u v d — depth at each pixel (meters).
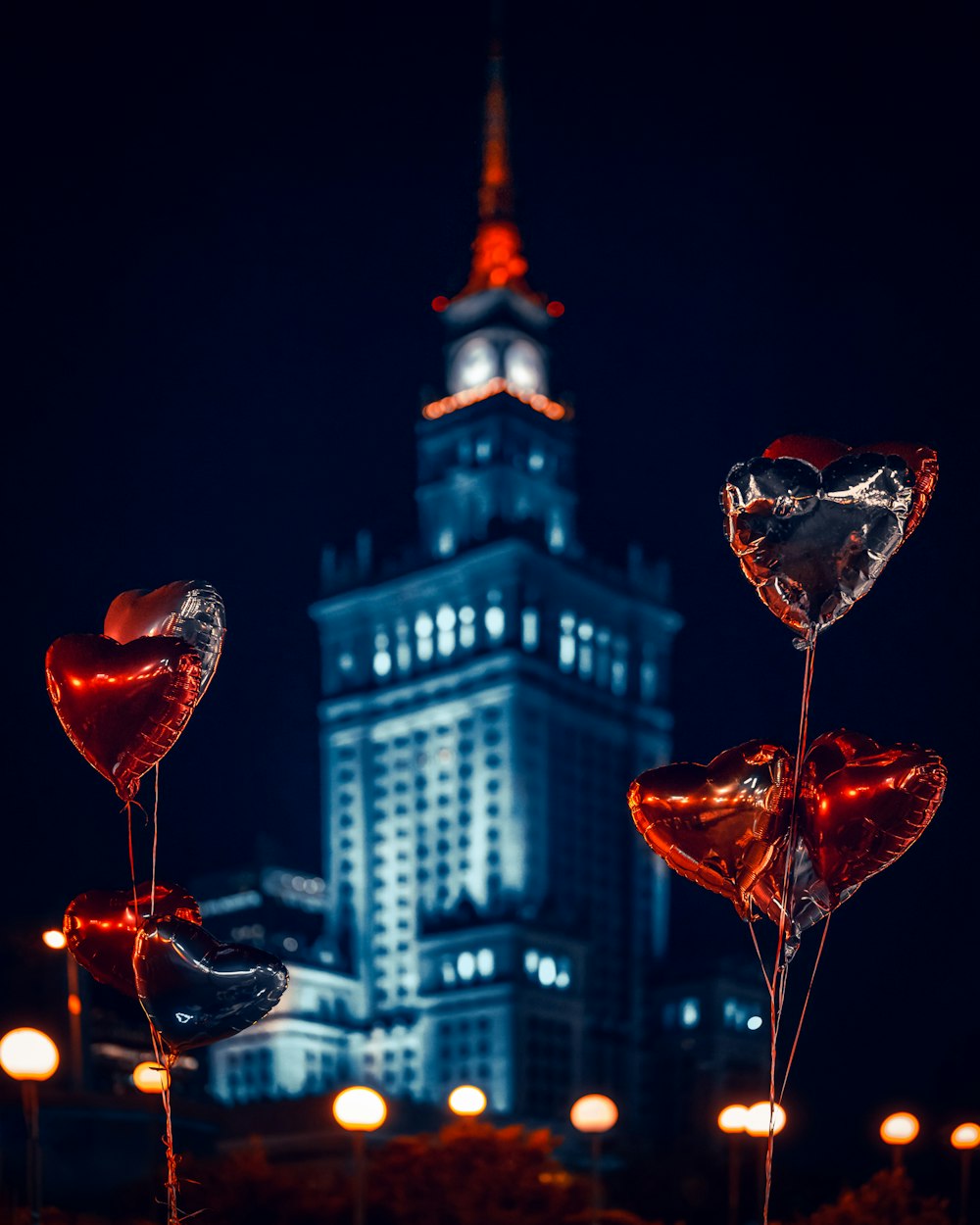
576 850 142.00
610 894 145.00
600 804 146.12
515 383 155.00
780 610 12.93
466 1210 28.17
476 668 141.75
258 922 148.88
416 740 145.75
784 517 12.32
